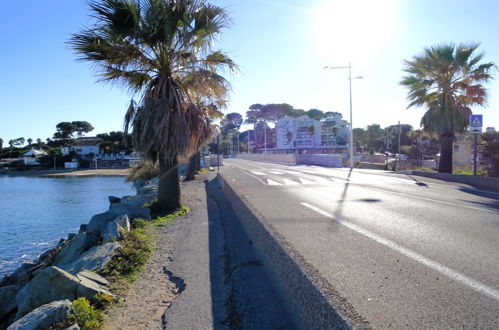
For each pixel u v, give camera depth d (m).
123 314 4.10
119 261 5.80
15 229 20.81
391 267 4.42
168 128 10.04
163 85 10.16
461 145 27.38
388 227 6.84
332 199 11.05
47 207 29.95
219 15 10.29
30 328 3.41
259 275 4.83
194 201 13.33
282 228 6.85
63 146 115.69
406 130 83.06
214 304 4.24
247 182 17.62
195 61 10.37
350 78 31.88
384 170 26.56
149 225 9.01
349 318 2.42
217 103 13.36
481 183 14.60
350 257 4.86
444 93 18.94
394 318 3.01
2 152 133.25
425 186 14.45
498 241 5.66
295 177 20.69
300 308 3.29
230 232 7.67
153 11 9.15
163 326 3.78
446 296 3.49
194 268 5.60
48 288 4.36
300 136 100.50
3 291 6.63
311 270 3.33
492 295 3.51
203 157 46.31
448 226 6.85
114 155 112.31
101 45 9.16
